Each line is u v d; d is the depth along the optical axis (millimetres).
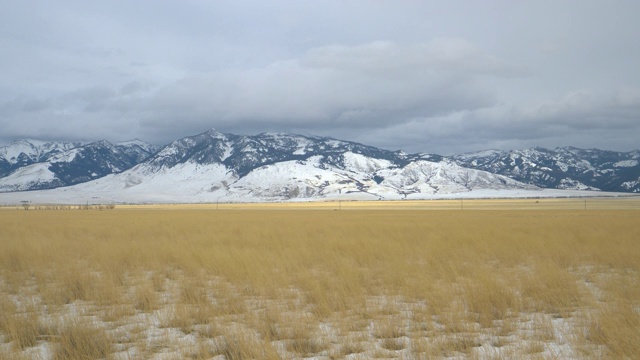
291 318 9875
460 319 9695
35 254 20297
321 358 7684
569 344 8172
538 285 12633
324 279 14086
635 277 14148
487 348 7996
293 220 55969
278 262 17797
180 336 9094
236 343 7980
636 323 8719
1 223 51188
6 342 8766
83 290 13023
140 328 9570
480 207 144625
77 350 7855
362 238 27172
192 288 12930
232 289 13305
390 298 12141
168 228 40062
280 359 7391
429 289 12539
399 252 20562
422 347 7754
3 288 14180
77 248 24000
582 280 14609
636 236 26812
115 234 33656
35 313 10398
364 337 8797
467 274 14961
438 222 46656
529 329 9289
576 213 77500
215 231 35938
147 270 17922
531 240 24734
